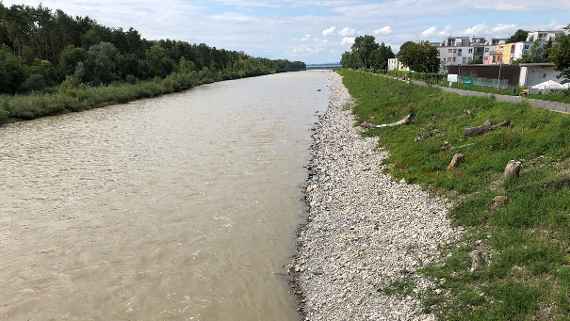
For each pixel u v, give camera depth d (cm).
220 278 1617
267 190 2600
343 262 1647
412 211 1981
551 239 1384
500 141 2352
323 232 1959
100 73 8900
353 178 2700
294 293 1505
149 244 1898
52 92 7381
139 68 10431
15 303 1470
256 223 2114
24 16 9375
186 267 1700
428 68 10638
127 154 3525
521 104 2820
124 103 7612
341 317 1318
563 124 2189
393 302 1323
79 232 2019
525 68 6234
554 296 1130
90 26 11238
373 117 4612
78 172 3008
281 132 4472
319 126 4797
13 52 8844
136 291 1538
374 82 8162
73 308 1443
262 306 1436
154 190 2608
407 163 2658
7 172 3016
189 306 1445
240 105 7000
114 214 2233
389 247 1678
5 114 5419
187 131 4559
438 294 1299
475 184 2019
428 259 1515
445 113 3541
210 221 2142
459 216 1761
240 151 3606
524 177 1861
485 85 5788
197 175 2914
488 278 1295
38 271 1673
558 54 4638
